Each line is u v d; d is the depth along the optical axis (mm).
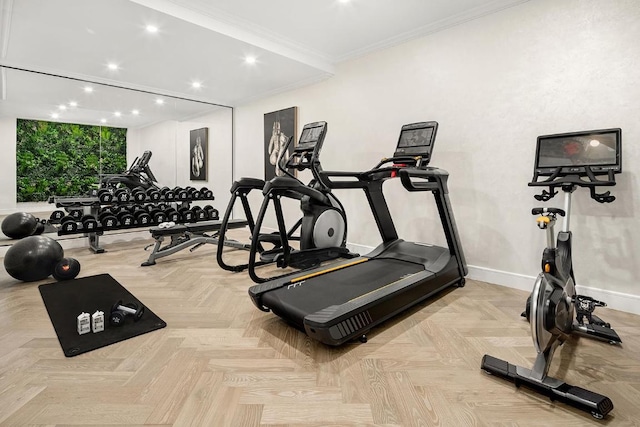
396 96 3600
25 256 2842
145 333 1998
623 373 1615
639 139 2256
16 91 4672
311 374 1600
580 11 2459
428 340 1948
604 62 2375
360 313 1889
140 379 1537
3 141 4703
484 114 2977
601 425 1274
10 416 1285
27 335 1949
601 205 2426
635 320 2203
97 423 1256
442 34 3219
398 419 1300
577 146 2230
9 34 3156
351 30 3363
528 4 2699
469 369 1653
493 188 2959
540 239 2730
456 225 3096
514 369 1562
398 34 3441
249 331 2043
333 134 4270
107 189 4957
